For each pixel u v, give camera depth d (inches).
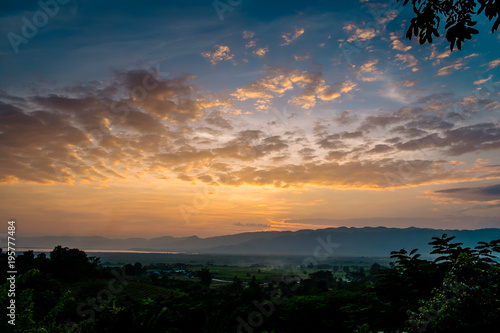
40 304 183.3
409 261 192.7
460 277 143.4
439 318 134.3
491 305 129.4
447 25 124.2
